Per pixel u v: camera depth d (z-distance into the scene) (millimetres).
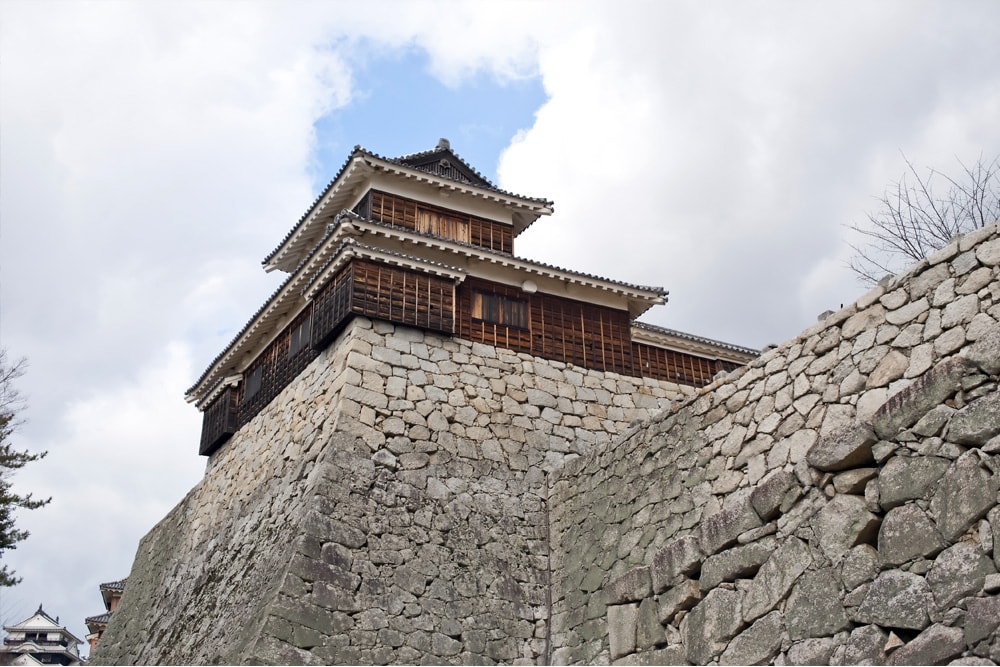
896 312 10680
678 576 7332
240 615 16781
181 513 26188
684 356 24000
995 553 5238
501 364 20297
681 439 14070
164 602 23188
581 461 17281
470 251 21094
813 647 6039
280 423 21172
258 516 19703
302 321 22016
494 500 18016
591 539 16000
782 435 11969
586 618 15336
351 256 19391
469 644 15898
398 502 17094
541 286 22078
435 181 23344
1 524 23672
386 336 19156
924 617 5465
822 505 6355
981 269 9703
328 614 15086
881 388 10586
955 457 5684
